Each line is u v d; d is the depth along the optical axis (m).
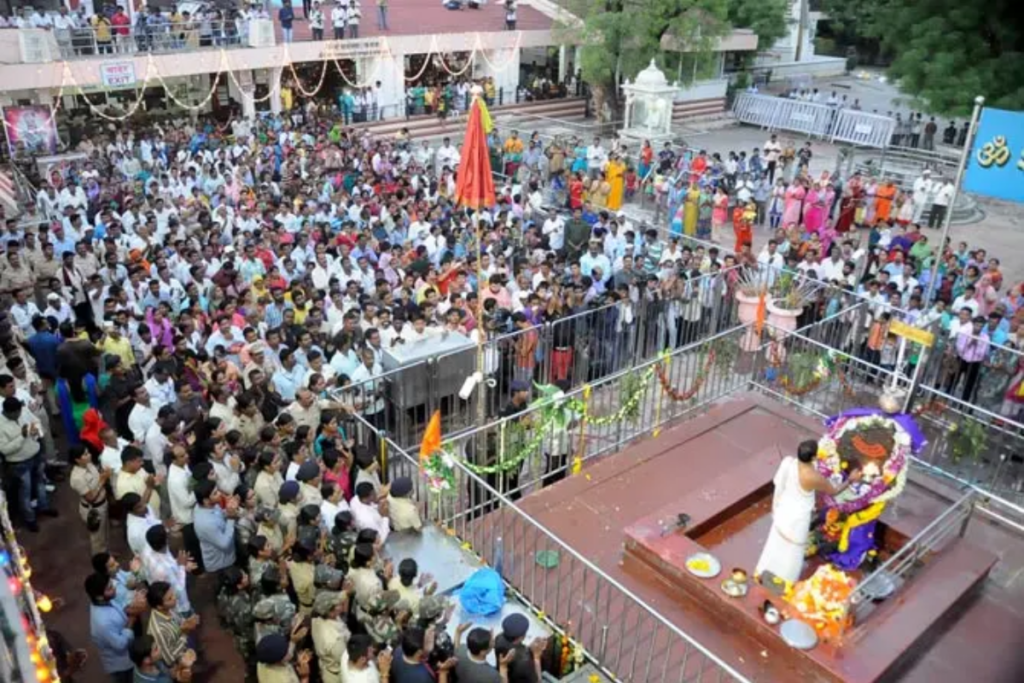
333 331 12.64
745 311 14.36
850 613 7.36
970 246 21.36
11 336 10.67
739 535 8.82
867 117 31.94
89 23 26.66
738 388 12.09
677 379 11.88
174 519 8.69
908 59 20.91
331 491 8.26
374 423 11.43
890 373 11.17
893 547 8.78
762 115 35.22
